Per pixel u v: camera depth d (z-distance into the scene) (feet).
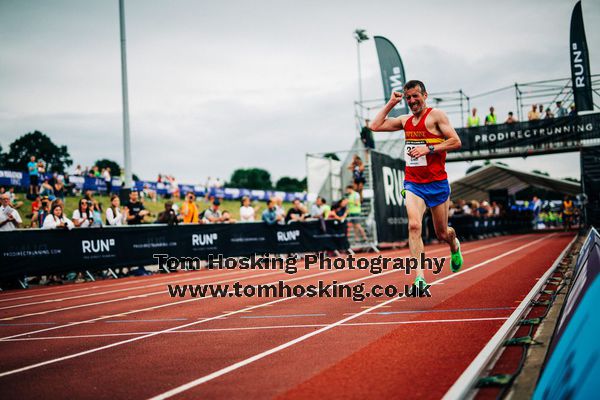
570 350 7.49
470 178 109.81
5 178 80.59
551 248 50.67
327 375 11.03
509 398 9.04
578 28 79.15
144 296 28.78
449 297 20.86
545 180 115.85
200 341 15.51
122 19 55.31
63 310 24.88
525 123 84.02
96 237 42.47
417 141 18.65
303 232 54.54
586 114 80.84
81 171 105.40
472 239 89.25
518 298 19.43
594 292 7.71
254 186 328.70
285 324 17.37
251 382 10.93
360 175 64.44
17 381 12.09
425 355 12.03
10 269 37.76
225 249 50.03
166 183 128.67
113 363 13.37
